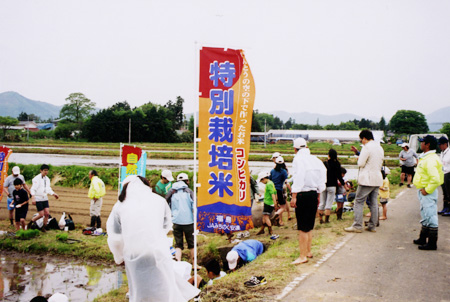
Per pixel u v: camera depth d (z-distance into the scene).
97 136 90.44
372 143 8.20
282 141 94.81
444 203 10.44
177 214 8.31
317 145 76.56
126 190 4.27
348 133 100.69
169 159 44.47
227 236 10.52
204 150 6.41
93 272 9.08
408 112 134.50
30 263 9.66
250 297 5.20
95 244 10.55
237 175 6.38
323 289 5.32
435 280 5.53
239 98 6.34
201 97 6.38
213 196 6.41
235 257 7.80
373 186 8.23
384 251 7.02
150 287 4.09
